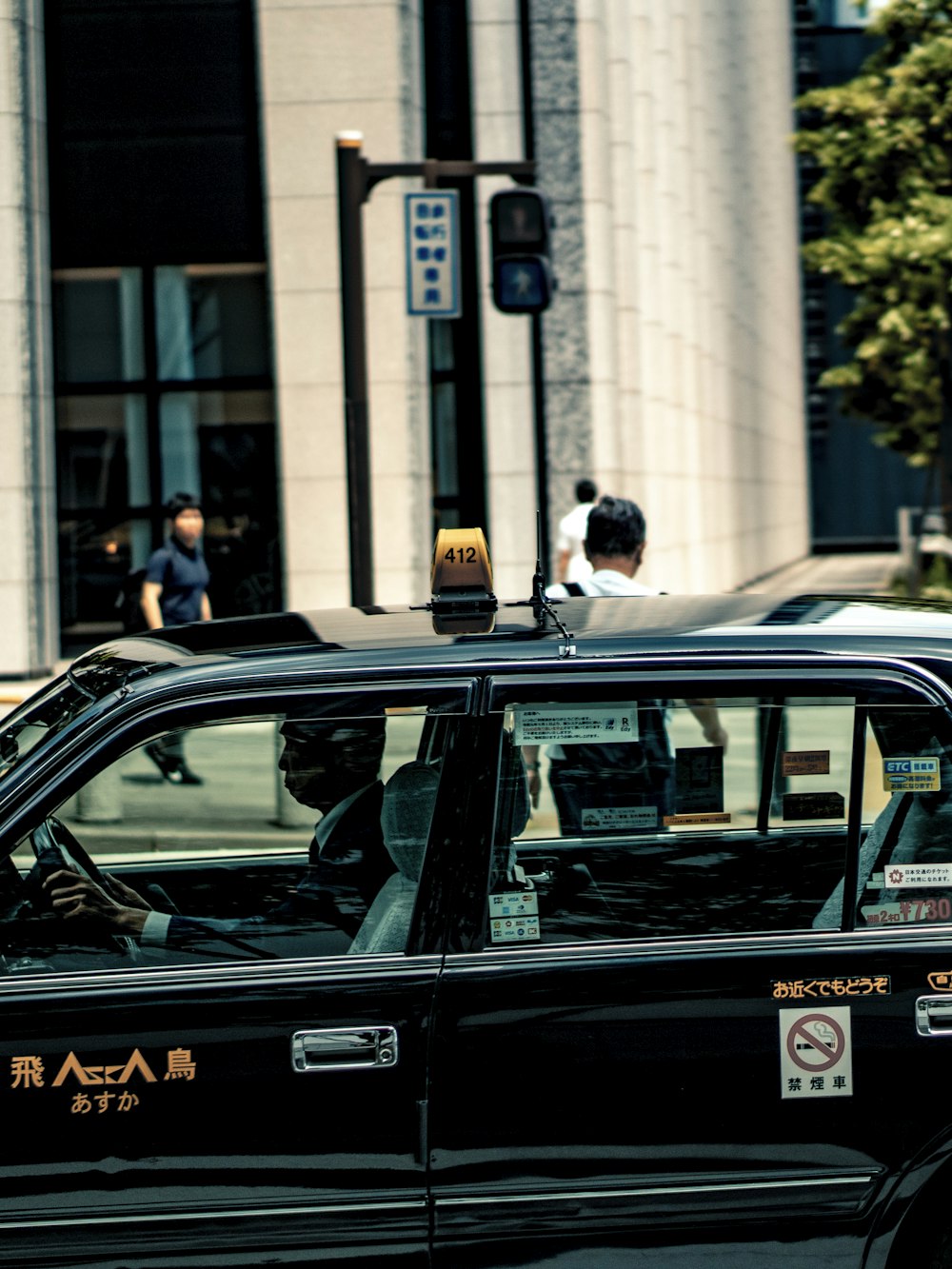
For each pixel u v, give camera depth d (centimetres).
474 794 414
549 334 2247
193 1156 394
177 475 2197
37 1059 394
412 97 2116
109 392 2181
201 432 2191
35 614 2069
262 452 2189
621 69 2345
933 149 3356
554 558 2258
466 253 2236
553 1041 400
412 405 2106
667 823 422
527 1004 400
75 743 417
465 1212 397
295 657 427
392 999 400
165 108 2119
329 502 2131
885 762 421
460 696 419
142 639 497
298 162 2094
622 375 2386
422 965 403
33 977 406
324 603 2138
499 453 2253
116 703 421
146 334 2169
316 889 421
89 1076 394
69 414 2194
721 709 422
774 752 425
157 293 2162
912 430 4347
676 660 421
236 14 2105
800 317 6925
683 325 3014
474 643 429
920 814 420
